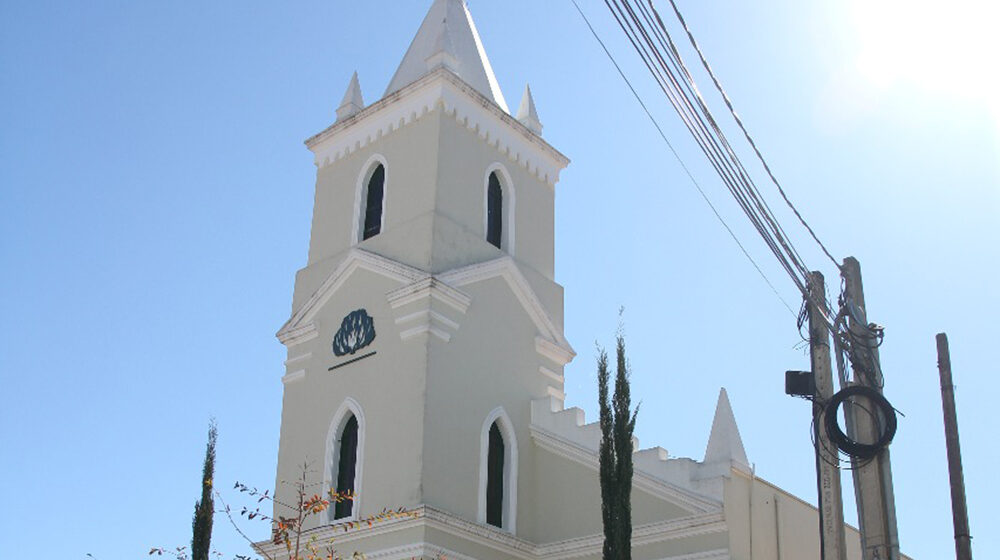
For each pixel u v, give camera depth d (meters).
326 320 33.59
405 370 30.39
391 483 29.30
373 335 31.80
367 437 30.61
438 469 29.22
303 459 32.09
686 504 28.45
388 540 28.48
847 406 19.34
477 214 33.81
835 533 18.64
